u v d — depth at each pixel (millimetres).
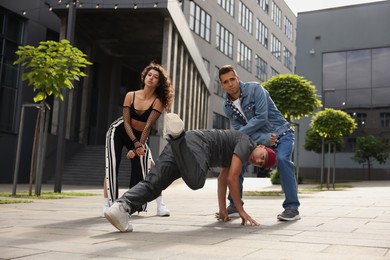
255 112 4375
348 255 2418
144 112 4473
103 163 19844
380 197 9320
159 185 3416
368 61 28016
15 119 17922
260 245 2746
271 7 48844
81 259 2283
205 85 31500
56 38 20922
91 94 24969
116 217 3262
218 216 4324
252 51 43125
